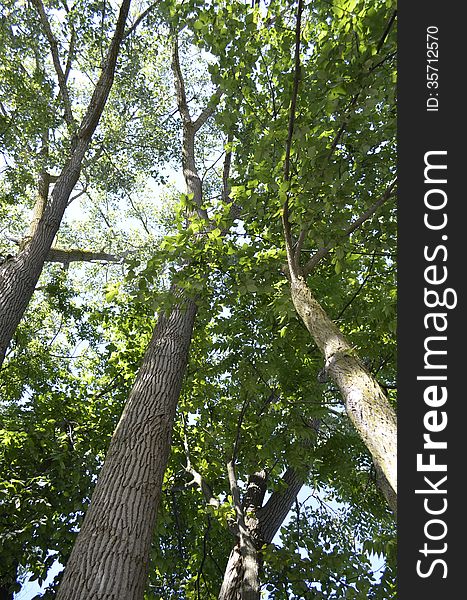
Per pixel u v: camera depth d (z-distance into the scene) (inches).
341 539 336.2
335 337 143.3
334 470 308.3
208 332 341.7
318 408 271.7
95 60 468.8
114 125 543.5
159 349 246.1
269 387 300.4
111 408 349.4
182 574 327.0
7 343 298.0
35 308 537.3
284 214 170.2
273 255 208.8
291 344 272.2
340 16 151.5
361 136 183.2
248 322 302.2
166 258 196.9
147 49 479.2
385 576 276.5
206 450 329.4
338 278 273.3
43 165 422.6
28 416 332.5
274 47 199.8
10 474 286.7
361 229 212.2
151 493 185.5
